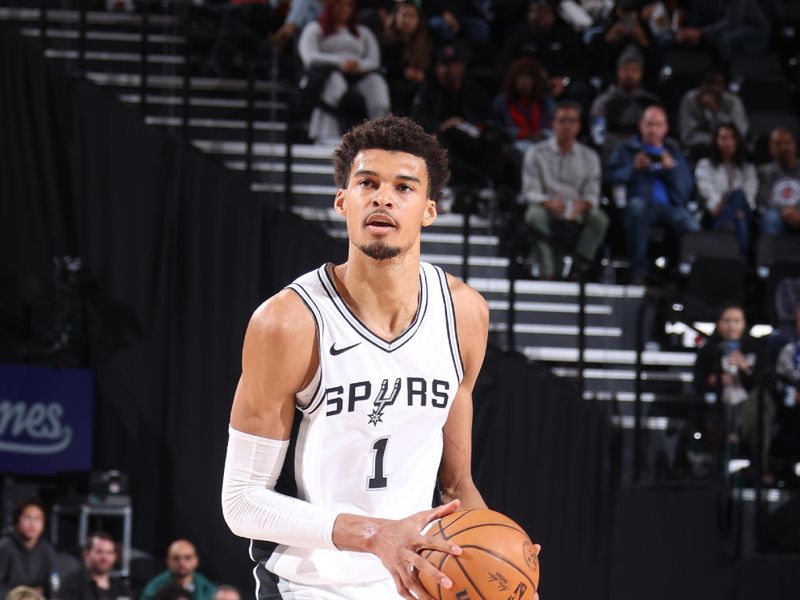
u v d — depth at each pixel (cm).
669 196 2405
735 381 2030
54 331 2125
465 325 675
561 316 2038
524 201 2178
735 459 2030
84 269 2139
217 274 2105
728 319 2042
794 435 2034
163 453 2103
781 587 2006
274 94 2142
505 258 2044
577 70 2773
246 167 2117
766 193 2556
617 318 2039
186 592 1789
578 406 2023
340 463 654
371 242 631
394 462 658
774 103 2848
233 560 2081
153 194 2128
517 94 2475
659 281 2086
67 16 2164
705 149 2580
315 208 2111
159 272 2119
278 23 2633
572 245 2170
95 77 2158
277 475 664
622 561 2014
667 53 2911
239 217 2103
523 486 2012
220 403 2094
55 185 2153
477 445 1989
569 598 2016
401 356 652
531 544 613
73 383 2094
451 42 2798
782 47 3066
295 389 649
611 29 2859
